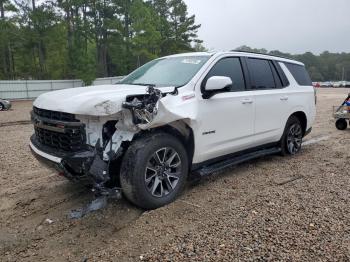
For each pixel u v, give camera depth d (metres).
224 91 4.75
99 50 49.84
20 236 3.71
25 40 39.12
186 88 4.56
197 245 3.33
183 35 60.75
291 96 6.53
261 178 5.41
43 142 4.44
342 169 5.81
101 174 3.81
